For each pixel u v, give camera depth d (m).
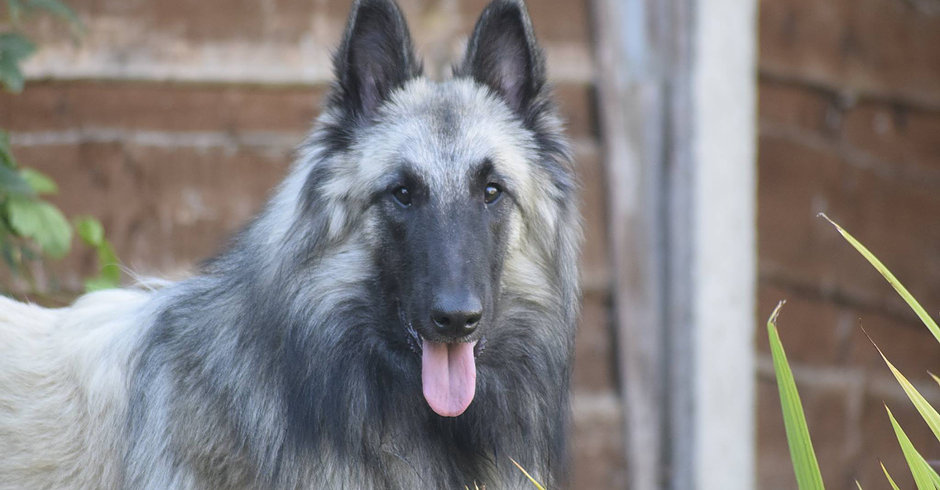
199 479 7.34
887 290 15.30
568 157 8.00
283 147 11.55
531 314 7.83
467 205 7.23
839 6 14.70
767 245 13.96
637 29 12.68
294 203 7.44
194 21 11.19
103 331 8.09
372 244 7.39
